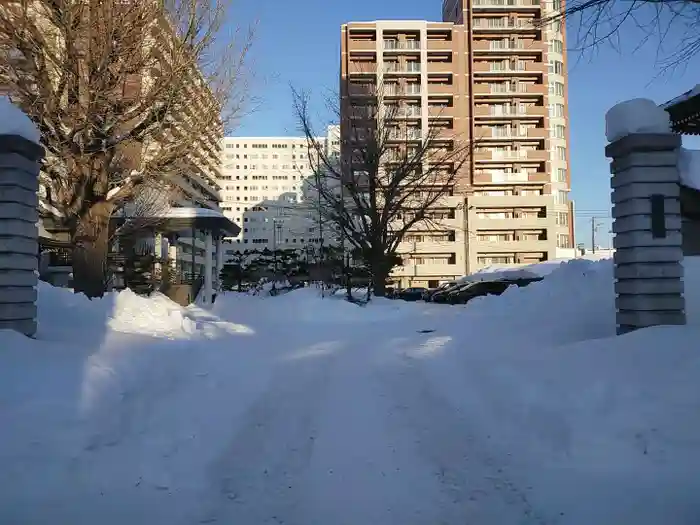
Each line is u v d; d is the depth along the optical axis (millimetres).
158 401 6598
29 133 8133
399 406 6863
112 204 14211
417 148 31469
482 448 5355
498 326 12828
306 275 38844
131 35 13117
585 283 14125
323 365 9570
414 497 4398
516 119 68188
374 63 55031
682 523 3781
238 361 9539
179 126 14578
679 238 8070
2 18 12086
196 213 25281
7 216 7844
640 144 8078
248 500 4379
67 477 4672
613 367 6445
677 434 4973
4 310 7781
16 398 5695
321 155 29766
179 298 25438
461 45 67000
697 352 6234
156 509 4203
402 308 23000
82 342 8719
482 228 66500
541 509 4102
